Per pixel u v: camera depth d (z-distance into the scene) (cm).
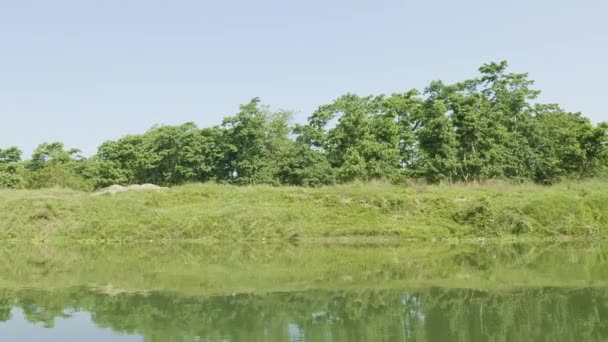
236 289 1488
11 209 2938
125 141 5541
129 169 5478
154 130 5744
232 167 5119
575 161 3897
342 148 4572
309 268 1839
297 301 1332
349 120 4497
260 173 4775
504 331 1048
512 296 1349
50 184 4484
